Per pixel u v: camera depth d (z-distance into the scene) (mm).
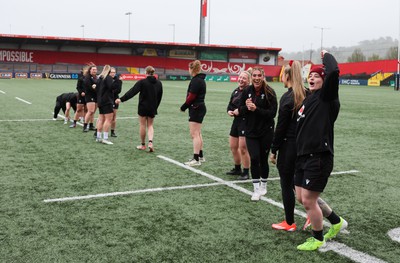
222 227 4426
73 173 6578
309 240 3951
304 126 3713
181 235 4176
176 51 59156
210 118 14148
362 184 6305
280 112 4211
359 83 51625
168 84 42125
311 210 3799
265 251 3854
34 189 5668
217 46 59469
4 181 6035
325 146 3619
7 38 49375
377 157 8297
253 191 5805
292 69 4195
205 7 60438
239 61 62562
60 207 4949
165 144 9289
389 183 6375
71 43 53375
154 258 3645
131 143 9312
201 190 5805
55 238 4035
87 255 3676
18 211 4785
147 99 8180
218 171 6926
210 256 3715
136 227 4363
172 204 5160
